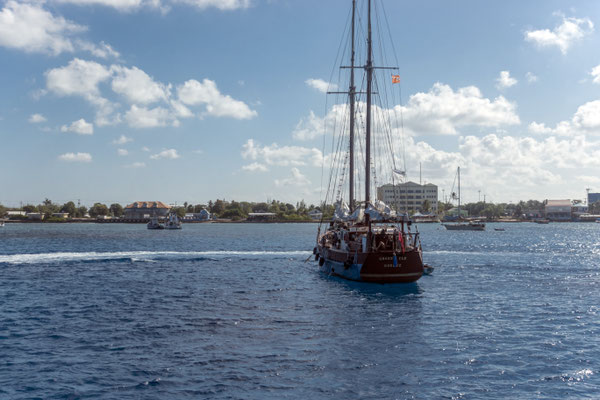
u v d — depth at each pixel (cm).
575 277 4834
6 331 2623
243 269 5500
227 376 1958
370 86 4888
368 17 4978
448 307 3306
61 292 3866
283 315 3041
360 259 4206
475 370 2033
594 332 2633
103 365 2075
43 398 1739
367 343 2416
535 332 2636
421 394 1792
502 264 6088
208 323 2814
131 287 4134
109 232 18075
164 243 10888
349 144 6144
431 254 7662
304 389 1834
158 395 1772
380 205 4472
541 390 1822
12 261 6206
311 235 15350
